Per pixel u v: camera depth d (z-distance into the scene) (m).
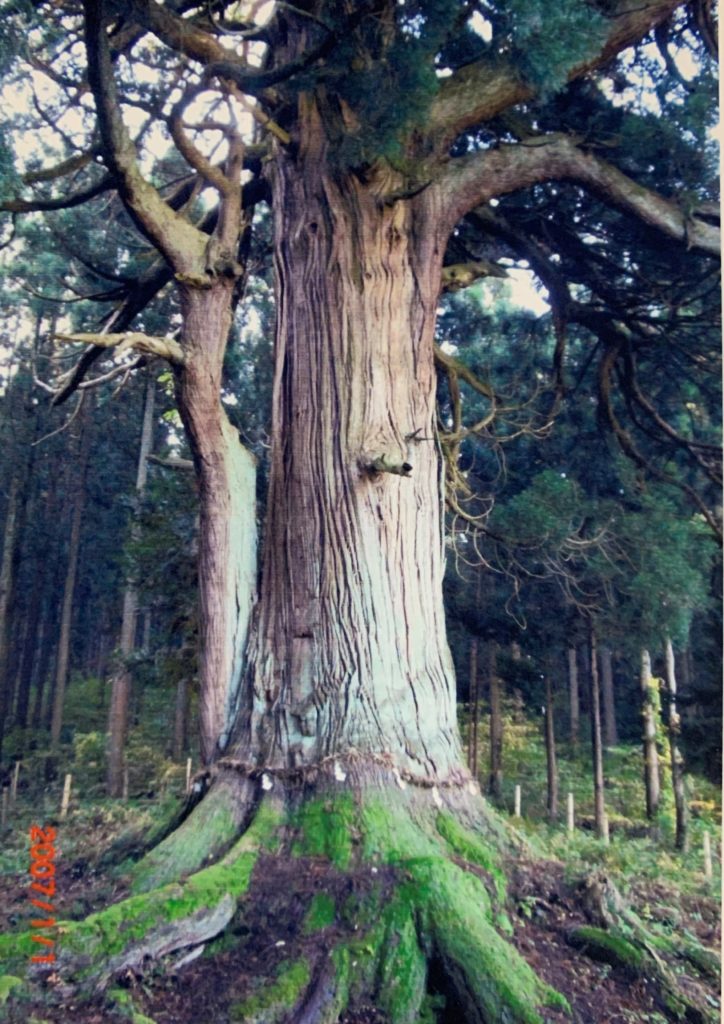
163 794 17.31
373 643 7.00
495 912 5.62
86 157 8.30
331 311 7.93
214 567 7.72
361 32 7.33
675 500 13.95
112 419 25.17
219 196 8.09
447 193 8.78
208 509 7.88
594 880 5.93
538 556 13.27
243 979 5.01
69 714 29.03
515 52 7.08
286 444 7.86
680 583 11.67
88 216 16.16
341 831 6.04
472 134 10.87
